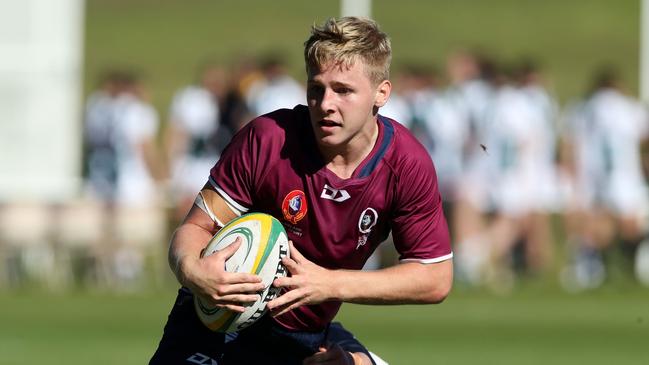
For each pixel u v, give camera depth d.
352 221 23.42
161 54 101.69
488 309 59.66
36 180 78.00
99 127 68.44
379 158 23.20
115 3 107.88
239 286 22.03
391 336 50.69
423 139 65.62
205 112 66.62
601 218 69.19
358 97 22.34
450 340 49.50
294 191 23.27
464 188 66.75
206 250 22.81
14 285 67.69
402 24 102.44
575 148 69.69
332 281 22.69
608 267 69.25
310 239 23.53
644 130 70.31
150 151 69.38
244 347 24.67
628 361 44.12
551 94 91.25
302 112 23.47
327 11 103.88
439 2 105.19
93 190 68.94
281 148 23.25
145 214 67.31
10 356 43.50
